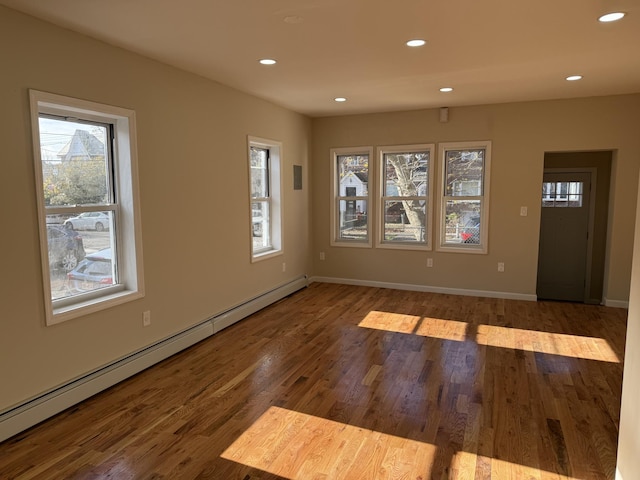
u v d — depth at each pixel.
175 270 3.95
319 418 2.82
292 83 4.49
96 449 2.48
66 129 3.07
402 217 6.36
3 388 2.58
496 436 2.61
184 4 2.53
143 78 3.51
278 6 2.58
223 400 3.06
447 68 3.94
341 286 6.57
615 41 3.22
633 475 1.94
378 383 3.32
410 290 6.32
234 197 4.80
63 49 2.86
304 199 6.51
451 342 4.20
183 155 3.99
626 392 2.08
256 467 2.33
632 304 2.05
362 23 2.86
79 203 3.19
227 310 4.73
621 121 5.16
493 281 5.90
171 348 3.83
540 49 3.41
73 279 3.15
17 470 2.29
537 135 5.50
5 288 2.56
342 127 6.46
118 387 3.25
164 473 2.27
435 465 2.34
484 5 2.58
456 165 5.99
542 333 4.46
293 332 4.50
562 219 6.47
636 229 2.03
